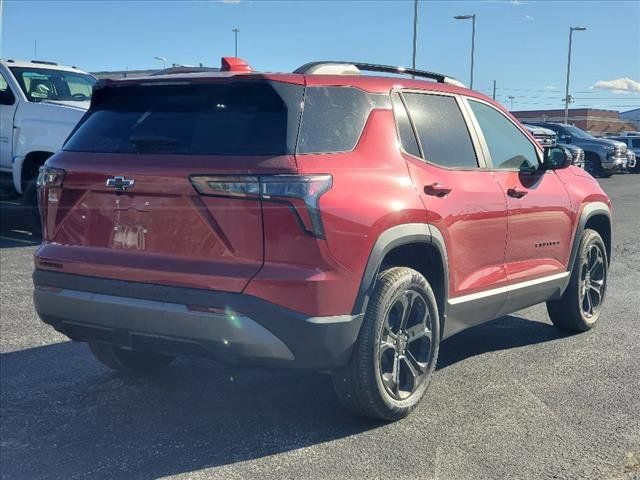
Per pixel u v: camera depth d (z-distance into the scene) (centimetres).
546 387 473
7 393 460
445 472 354
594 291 618
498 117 530
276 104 370
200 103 384
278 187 345
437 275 438
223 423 416
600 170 2745
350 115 396
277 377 493
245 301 344
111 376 493
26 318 626
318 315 353
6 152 989
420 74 489
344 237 360
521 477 349
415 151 430
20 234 1070
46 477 352
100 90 415
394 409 403
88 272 382
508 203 491
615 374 500
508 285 500
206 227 355
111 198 380
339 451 377
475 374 499
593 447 383
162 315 357
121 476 352
